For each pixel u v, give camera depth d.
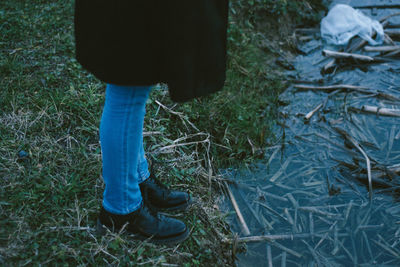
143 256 1.86
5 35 3.15
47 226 1.86
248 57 3.77
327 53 3.98
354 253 2.27
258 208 2.54
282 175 2.78
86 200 2.04
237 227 2.39
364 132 3.14
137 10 1.32
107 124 1.53
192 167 2.57
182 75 1.36
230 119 3.03
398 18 4.59
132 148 1.59
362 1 4.88
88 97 2.67
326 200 2.60
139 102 1.51
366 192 2.66
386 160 2.88
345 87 3.57
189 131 2.80
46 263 1.71
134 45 1.36
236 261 2.17
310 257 2.24
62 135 2.41
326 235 2.37
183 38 1.33
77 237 1.84
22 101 2.55
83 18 1.41
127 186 1.68
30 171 2.12
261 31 4.18
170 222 1.89
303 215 2.50
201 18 1.34
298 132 3.14
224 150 2.84
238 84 3.44
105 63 1.40
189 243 2.03
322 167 2.84
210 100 3.09
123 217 1.78
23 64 2.88
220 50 1.45
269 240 2.31
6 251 1.70
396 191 2.63
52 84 2.75
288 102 3.43
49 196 2.02
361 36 4.24
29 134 2.37
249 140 2.94
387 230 2.40
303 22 4.57
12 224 1.83
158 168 2.40
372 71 3.86
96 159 2.28
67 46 3.13
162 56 1.38
